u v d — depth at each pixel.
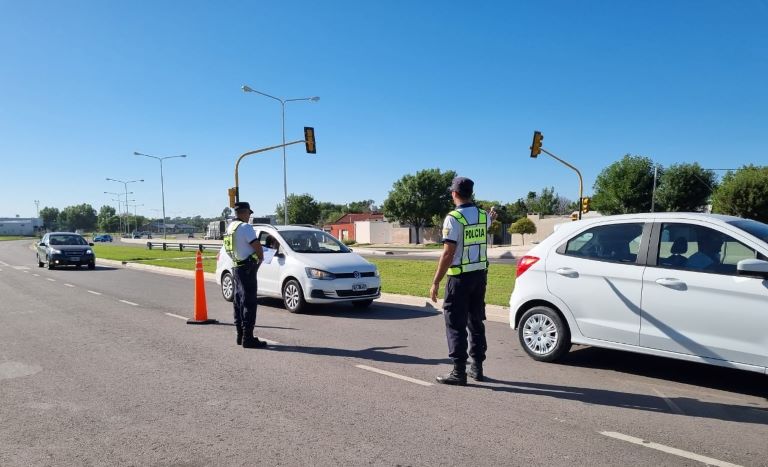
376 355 7.18
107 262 27.73
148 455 4.09
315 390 5.65
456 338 5.81
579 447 4.21
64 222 177.00
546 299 6.64
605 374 6.26
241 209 7.70
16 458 4.05
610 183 55.72
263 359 6.96
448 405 5.18
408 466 3.88
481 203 60.97
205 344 7.86
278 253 11.10
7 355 7.21
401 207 61.66
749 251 5.34
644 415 4.93
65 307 11.59
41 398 5.42
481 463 3.93
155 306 11.73
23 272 21.45
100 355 7.19
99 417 4.89
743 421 4.79
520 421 4.77
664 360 6.87
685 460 4.00
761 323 5.15
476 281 5.84
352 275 10.48
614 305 6.08
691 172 52.34
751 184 43.44
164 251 39.28
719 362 5.39
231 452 4.13
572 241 6.59
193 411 5.03
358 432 4.51
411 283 14.52
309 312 10.69
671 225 5.91
